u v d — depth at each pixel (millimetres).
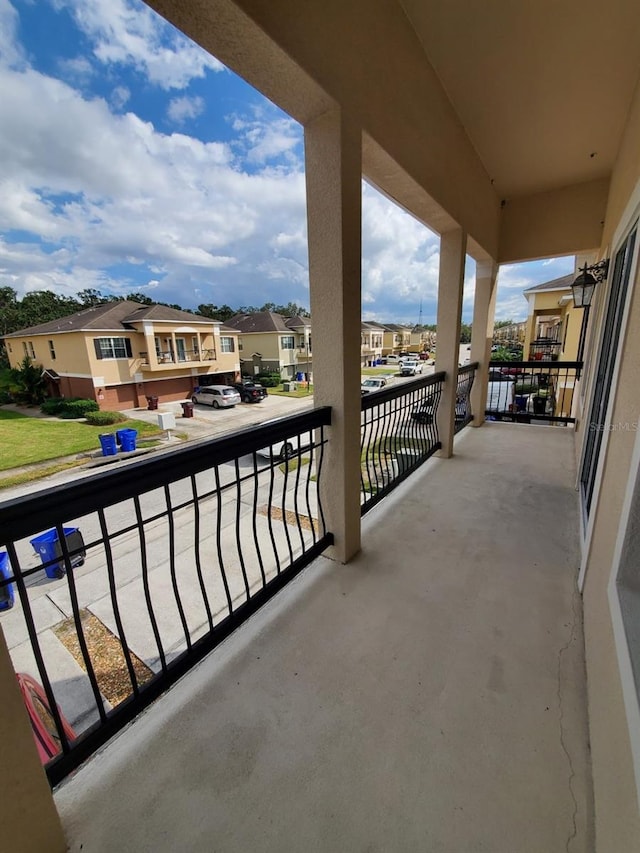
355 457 2020
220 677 1368
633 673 801
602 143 3316
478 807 974
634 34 2098
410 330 40500
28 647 2660
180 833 936
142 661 2451
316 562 2068
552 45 2197
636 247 1470
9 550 805
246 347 23891
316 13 1373
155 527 4504
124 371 14398
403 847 902
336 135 1571
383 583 1882
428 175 2473
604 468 1576
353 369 1896
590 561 1643
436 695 1284
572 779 1028
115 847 908
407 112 2121
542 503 2766
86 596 3117
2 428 9141
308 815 968
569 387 7449
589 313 4480
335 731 1172
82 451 6891
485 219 4012
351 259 1745
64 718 2141
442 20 2035
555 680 1333
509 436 4633
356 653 1462
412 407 3275
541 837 911
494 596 1774
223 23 1120
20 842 804
